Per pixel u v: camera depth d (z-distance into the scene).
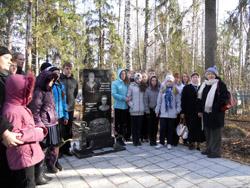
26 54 11.58
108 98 7.05
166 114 7.20
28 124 3.09
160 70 18.84
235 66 22.98
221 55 21.08
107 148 7.04
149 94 7.57
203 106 6.41
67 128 6.51
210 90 6.24
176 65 20.95
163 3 9.73
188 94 6.96
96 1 17.42
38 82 4.71
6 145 2.80
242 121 12.40
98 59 19.70
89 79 6.73
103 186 4.77
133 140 7.53
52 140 4.93
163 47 16.36
